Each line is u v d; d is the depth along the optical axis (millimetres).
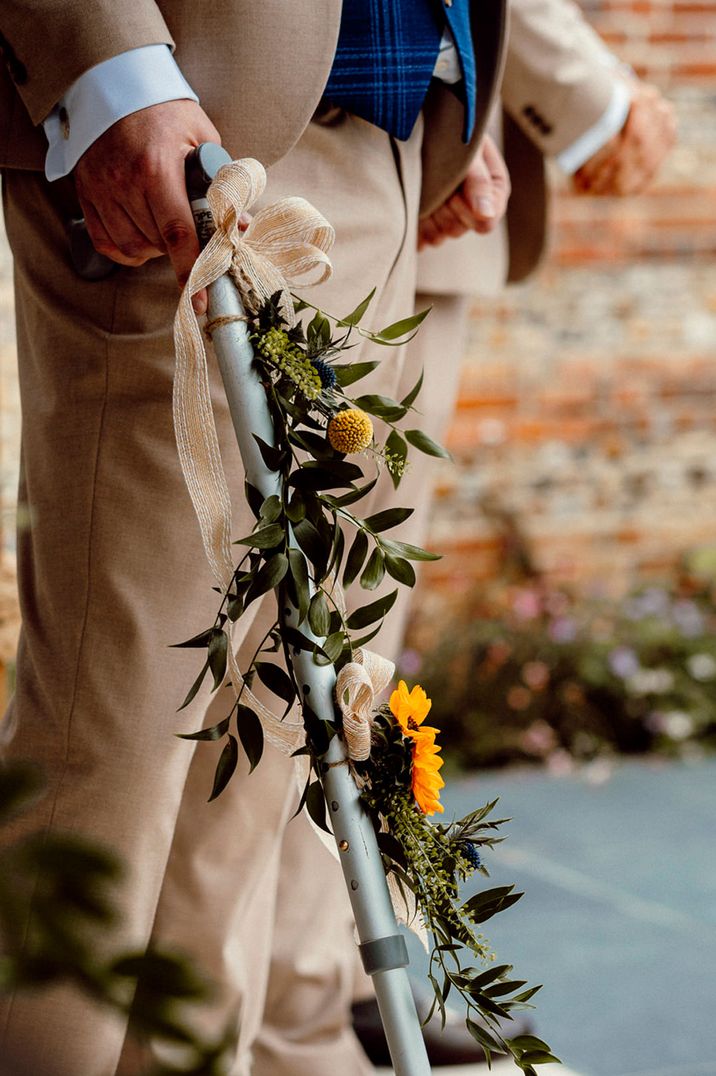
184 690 1218
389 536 1682
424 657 4316
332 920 1718
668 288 4703
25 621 1260
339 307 1325
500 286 1882
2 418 2955
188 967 330
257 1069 1649
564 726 4297
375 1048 1870
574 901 2857
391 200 1369
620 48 4574
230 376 935
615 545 4684
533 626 4426
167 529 1211
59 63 1118
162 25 1131
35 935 322
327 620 865
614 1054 1995
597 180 1982
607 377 4660
